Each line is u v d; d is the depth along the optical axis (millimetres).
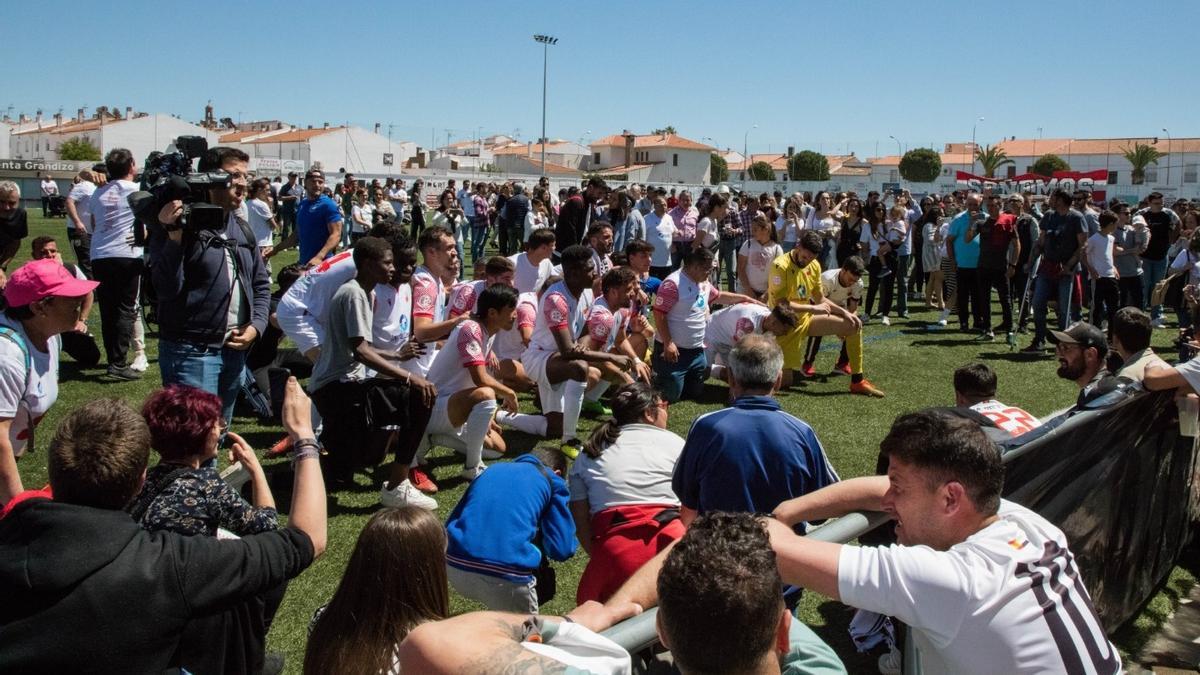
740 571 1561
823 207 17016
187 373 4828
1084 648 1962
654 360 8156
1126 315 4684
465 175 67312
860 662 3828
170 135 76125
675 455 3723
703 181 89312
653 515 3578
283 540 2414
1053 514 3324
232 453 3092
